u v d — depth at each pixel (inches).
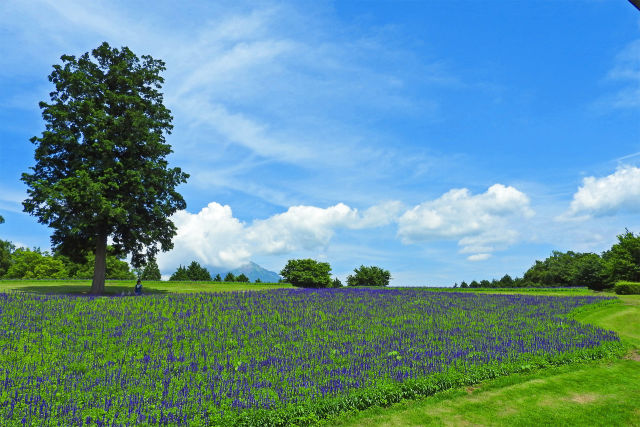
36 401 415.2
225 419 382.0
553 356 659.4
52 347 631.2
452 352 655.8
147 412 395.2
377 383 490.6
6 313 828.6
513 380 557.6
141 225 1517.0
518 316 1055.6
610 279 2208.4
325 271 2025.1
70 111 1448.1
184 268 3710.6
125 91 1624.0
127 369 540.1
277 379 505.0
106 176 1379.2
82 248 1579.7
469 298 1406.3
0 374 500.4
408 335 784.9
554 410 461.4
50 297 1053.2
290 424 394.9
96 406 409.1
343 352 641.6
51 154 1461.6
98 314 865.5
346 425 409.4
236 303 1077.1
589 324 960.3
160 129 1663.4
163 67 1718.8
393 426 410.9
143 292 1557.6
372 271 2664.9
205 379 506.3
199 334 737.0
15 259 3395.7
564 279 3240.7
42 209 1382.9
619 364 665.0
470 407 465.4
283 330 798.5
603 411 459.2
